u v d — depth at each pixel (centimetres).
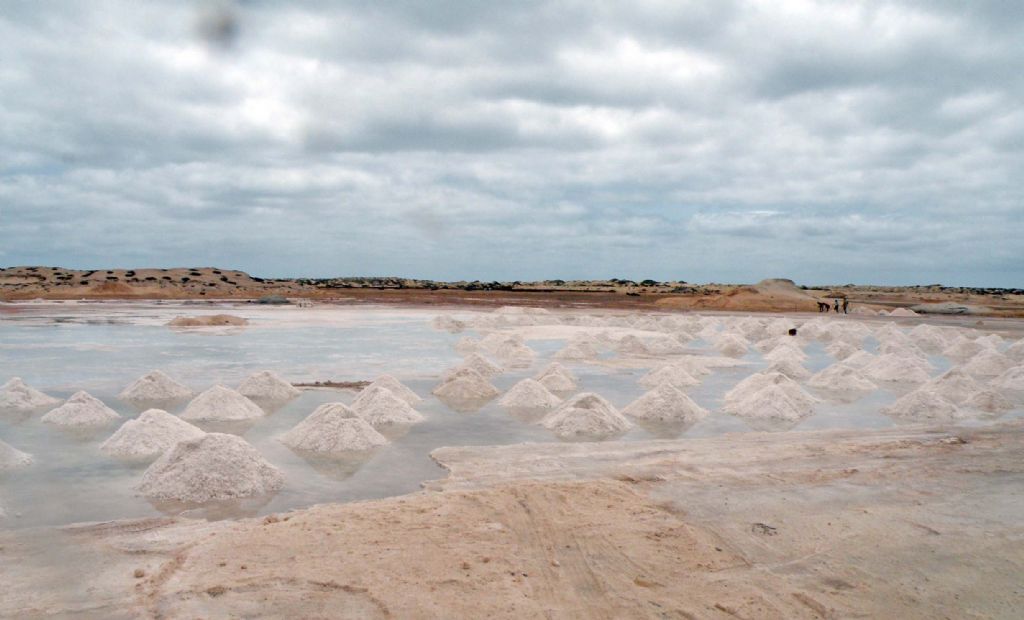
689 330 2669
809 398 1076
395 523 506
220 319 2683
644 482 625
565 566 438
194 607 379
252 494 601
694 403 1008
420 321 2981
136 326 2534
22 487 617
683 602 392
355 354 1703
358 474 667
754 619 375
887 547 477
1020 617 381
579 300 5903
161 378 1088
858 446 777
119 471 670
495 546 467
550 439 825
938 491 607
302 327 2583
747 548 472
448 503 551
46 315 3162
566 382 1229
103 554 454
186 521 521
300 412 972
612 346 1952
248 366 1452
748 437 830
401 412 920
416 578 415
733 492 596
